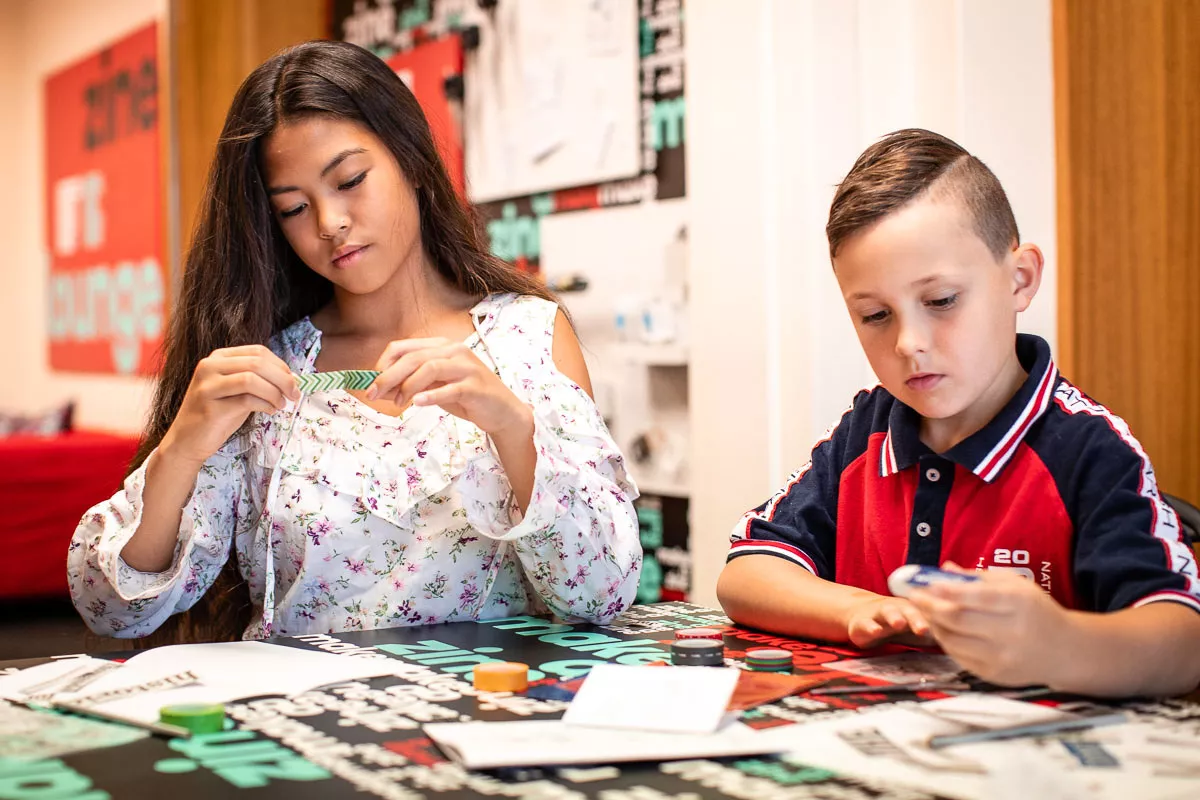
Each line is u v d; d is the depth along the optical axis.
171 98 4.67
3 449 3.94
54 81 6.00
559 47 3.15
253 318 1.37
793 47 2.18
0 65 6.38
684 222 2.81
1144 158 2.04
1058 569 1.01
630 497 1.32
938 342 0.97
